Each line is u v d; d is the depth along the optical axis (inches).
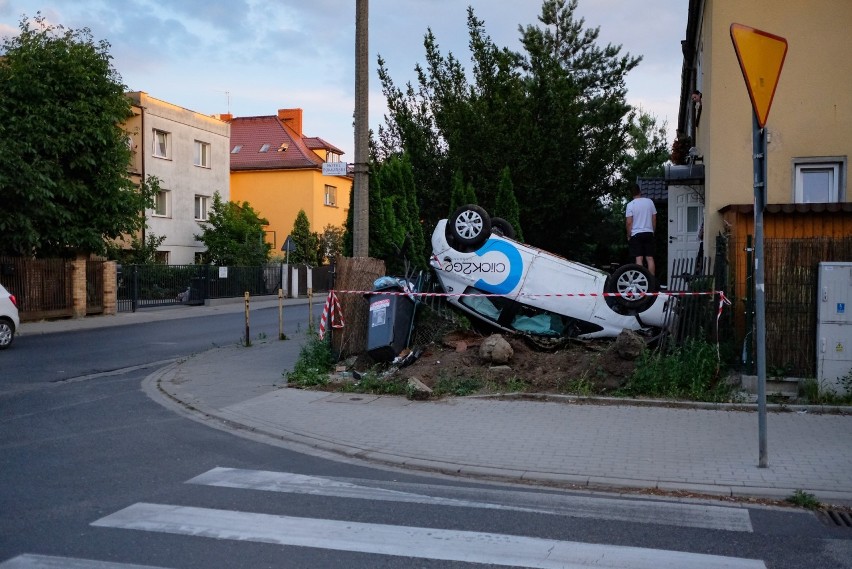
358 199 484.1
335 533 203.3
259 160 1918.1
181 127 1481.3
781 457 274.8
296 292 1523.1
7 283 860.6
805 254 369.4
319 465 275.1
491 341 418.6
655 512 224.1
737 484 245.9
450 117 769.6
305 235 1712.6
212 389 427.8
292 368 497.0
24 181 837.8
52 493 236.4
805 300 368.8
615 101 1053.8
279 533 202.7
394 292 441.1
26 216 853.8
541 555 188.9
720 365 380.5
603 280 447.5
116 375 495.8
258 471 265.1
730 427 319.3
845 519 219.1
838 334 357.7
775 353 372.2
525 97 813.9
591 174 778.8
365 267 477.7
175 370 503.8
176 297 1193.4
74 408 379.9
